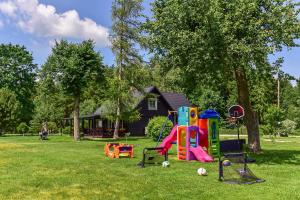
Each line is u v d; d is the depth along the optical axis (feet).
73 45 122.72
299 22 51.96
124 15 124.16
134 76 126.31
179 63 54.44
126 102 127.54
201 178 39.06
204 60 51.11
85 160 54.70
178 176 40.34
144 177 39.55
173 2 52.54
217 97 183.83
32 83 206.59
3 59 197.88
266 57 52.80
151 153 50.34
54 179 37.93
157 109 163.43
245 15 51.26
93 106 173.88
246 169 38.70
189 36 50.83
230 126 179.52
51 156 60.23
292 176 40.63
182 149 58.08
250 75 55.31
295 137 140.15
